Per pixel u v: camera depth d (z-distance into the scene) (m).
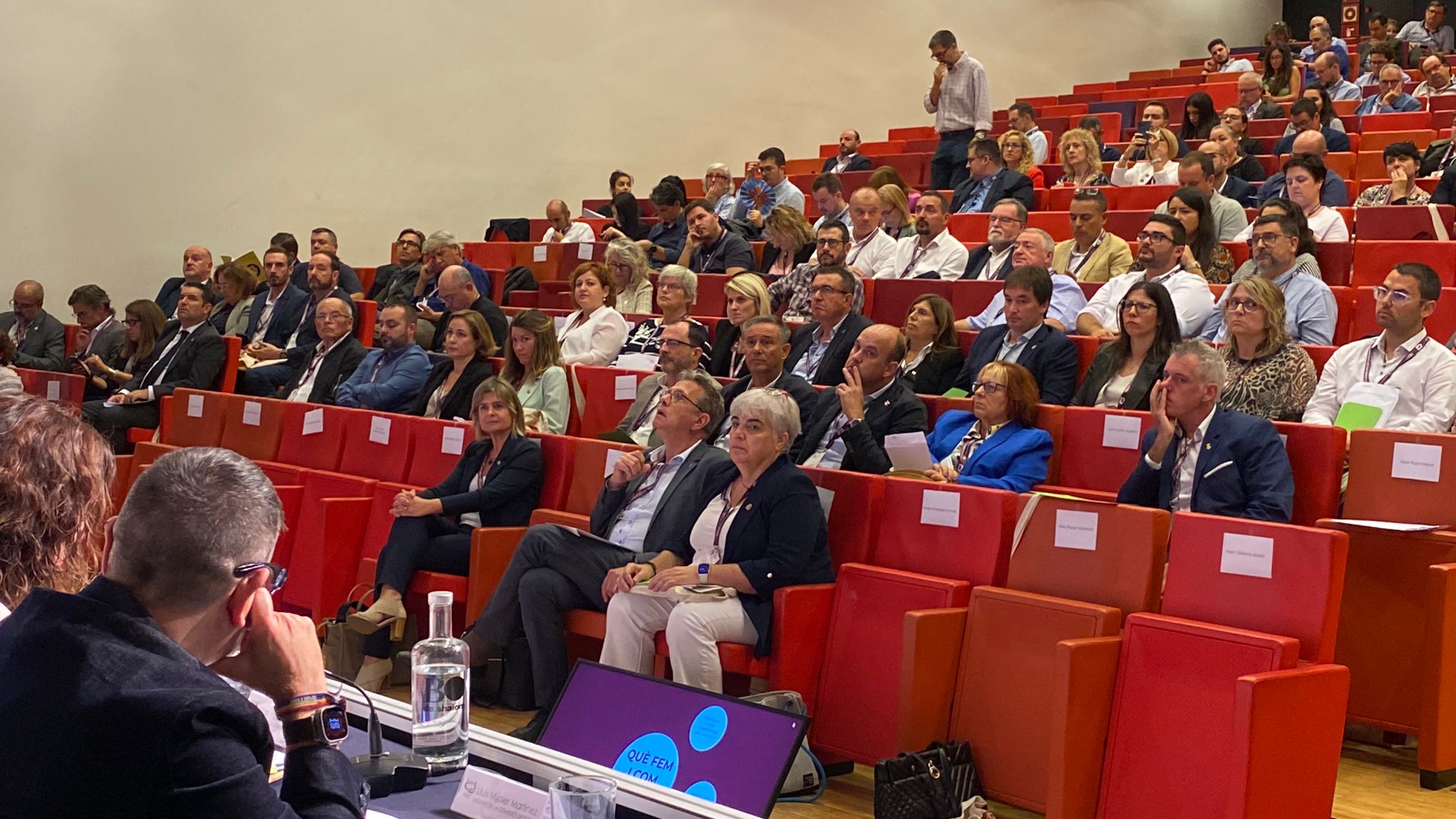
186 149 9.30
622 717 2.70
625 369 5.35
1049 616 3.07
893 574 3.39
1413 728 3.36
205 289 8.31
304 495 5.00
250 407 5.84
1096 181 8.08
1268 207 5.34
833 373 5.04
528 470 4.40
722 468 3.82
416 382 6.11
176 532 1.38
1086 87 13.46
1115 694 2.94
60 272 8.91
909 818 2.93
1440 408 4.04
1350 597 3.49
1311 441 3.63
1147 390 4.37
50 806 1.26
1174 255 5.25
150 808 1.26
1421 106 10.11
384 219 10.10
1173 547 3.06
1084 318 5.32
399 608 4.13
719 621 3.41
